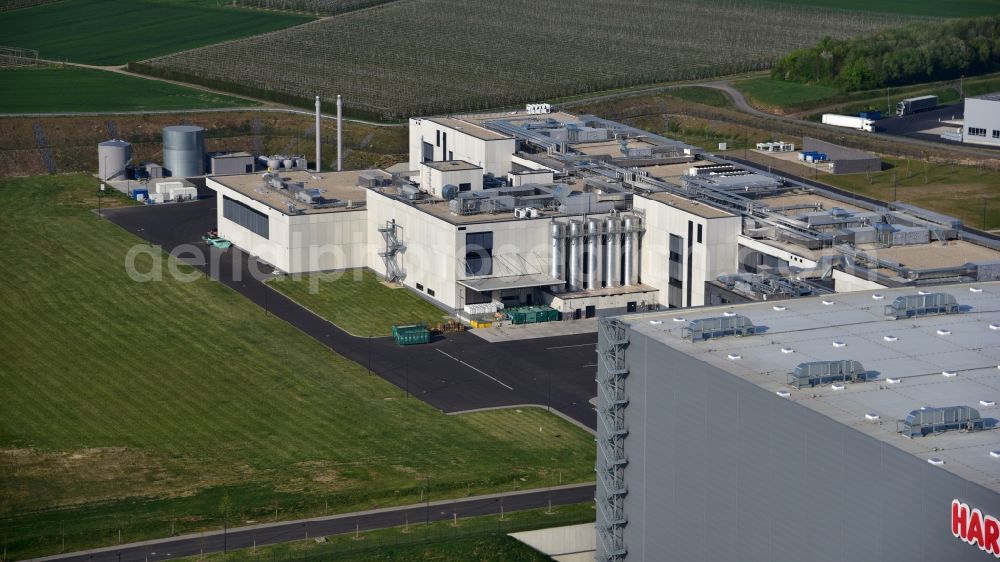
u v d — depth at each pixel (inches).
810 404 4877.0
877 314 5777.6
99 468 6771.7
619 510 5664.4
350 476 6707.7
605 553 5713.6
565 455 6948.8
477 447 7032.5
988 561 4288.9
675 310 5792.3
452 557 5920.3
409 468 6791.3
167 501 6456.7
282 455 6929.1
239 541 6092.5
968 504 4333.2
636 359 5511.8
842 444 4709.6
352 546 6028.5
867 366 5241.1
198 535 6151.6
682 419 5324.8
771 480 4977.9
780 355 5324.8
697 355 5300.2
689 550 5349.4
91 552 6013.8
